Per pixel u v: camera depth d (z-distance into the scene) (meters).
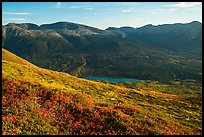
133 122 31.27
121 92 64.75
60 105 34.03
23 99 33.44
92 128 29.08
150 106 48.53
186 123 37.75
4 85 36.25
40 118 29.17
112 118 31.14
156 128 30.58
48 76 62.47
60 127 28.56
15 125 26.44
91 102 37.88
